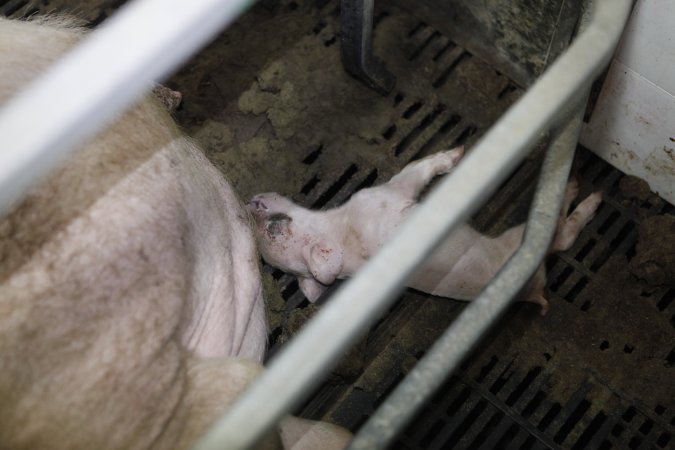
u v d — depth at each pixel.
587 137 3.34
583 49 1.58
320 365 1.31
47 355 1.85
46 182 1.98
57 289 1.91
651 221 3.15
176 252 2.18
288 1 3.77
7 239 1.89
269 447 2.11
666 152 3.05
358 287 1.35
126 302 2.01
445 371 1.59
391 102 3.55
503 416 3.05
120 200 2.09
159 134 2.37
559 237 3.14
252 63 3.62
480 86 3.57
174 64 1.22
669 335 3.12
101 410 1.91
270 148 3.49
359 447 1.51
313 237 3.09
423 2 3.63
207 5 1.13
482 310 1.67
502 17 3.31
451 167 3.15
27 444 1.81
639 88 2.85
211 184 2.59
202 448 1.27
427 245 1.40
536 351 3.13
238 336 2.59
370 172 3.45
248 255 2.71
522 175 3.38
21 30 2.36
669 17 2.46
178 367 2.11
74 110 1.07
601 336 3.13
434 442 3.01
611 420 3.01
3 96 2.04
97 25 3.78
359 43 3.21
